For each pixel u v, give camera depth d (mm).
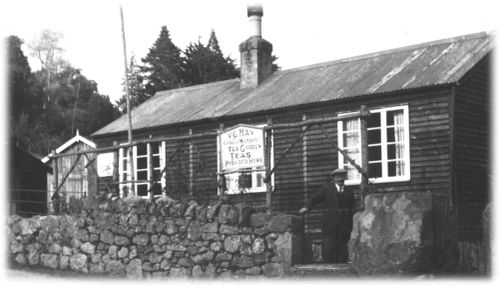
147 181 15367
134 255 14602
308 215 20203
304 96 21562
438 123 18406
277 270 12297
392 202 10891
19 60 66938
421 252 10516
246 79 25359
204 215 13578
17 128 58031
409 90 18781
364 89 19984
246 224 12938
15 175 27719
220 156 14141
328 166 20453
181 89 28594
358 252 11133
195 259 13594
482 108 19328
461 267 11102
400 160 19016
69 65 77688
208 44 65375
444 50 20719
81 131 67250
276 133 21781
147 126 24844
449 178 18031
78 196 34531
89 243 15383
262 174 21781
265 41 25453
